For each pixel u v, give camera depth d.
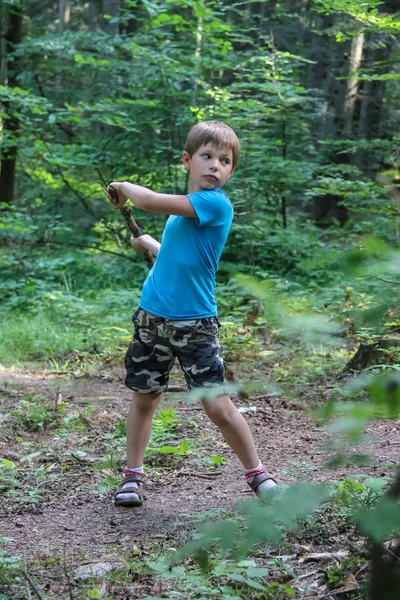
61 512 3.79
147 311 3.71
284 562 2.85
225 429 3.59
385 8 11.46
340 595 2.50
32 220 12.91
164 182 12.67
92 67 13.01
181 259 3.61
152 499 3.96
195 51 12.58
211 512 3.41
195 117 11.74
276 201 13.05
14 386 6.79
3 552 3.20
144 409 3.88
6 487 4.16
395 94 17.25
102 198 13.80
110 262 13.17
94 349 8.18
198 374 3.63
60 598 2.71
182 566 2.90
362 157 14.70
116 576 2.89
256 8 19.56
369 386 1.25
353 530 2.99
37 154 13.00
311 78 17.70
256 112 11.82
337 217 14.45
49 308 10.06
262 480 3.61
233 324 7.95
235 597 2.51
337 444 1.31
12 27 15.15
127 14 12.70
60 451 4.85
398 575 1.32
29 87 14.94
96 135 14.38
